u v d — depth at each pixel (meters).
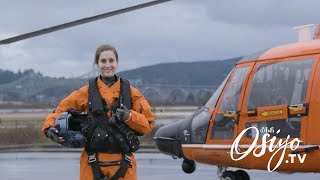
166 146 12.45
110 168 6.55
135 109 6.64
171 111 104.00
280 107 10.55
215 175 17.83
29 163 23.27
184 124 12.16
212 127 11.62
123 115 6.43
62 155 28.41
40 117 84.62
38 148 33.75
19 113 114.94
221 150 11.41
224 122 11.42
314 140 10.06
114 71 6.64
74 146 6.50
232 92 11.45
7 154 29.58
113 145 6.53
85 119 6.56
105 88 6.59
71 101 6.69
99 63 6.62
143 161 23.78
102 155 6.55
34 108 170.25
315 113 10.09
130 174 6.62
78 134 6.45
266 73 11.00
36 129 39.34
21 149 33.19
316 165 10.12
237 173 12.00
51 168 20.91
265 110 10.77
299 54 10.59
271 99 10.77
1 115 99.81
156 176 17.69
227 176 11.98
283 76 10.73
